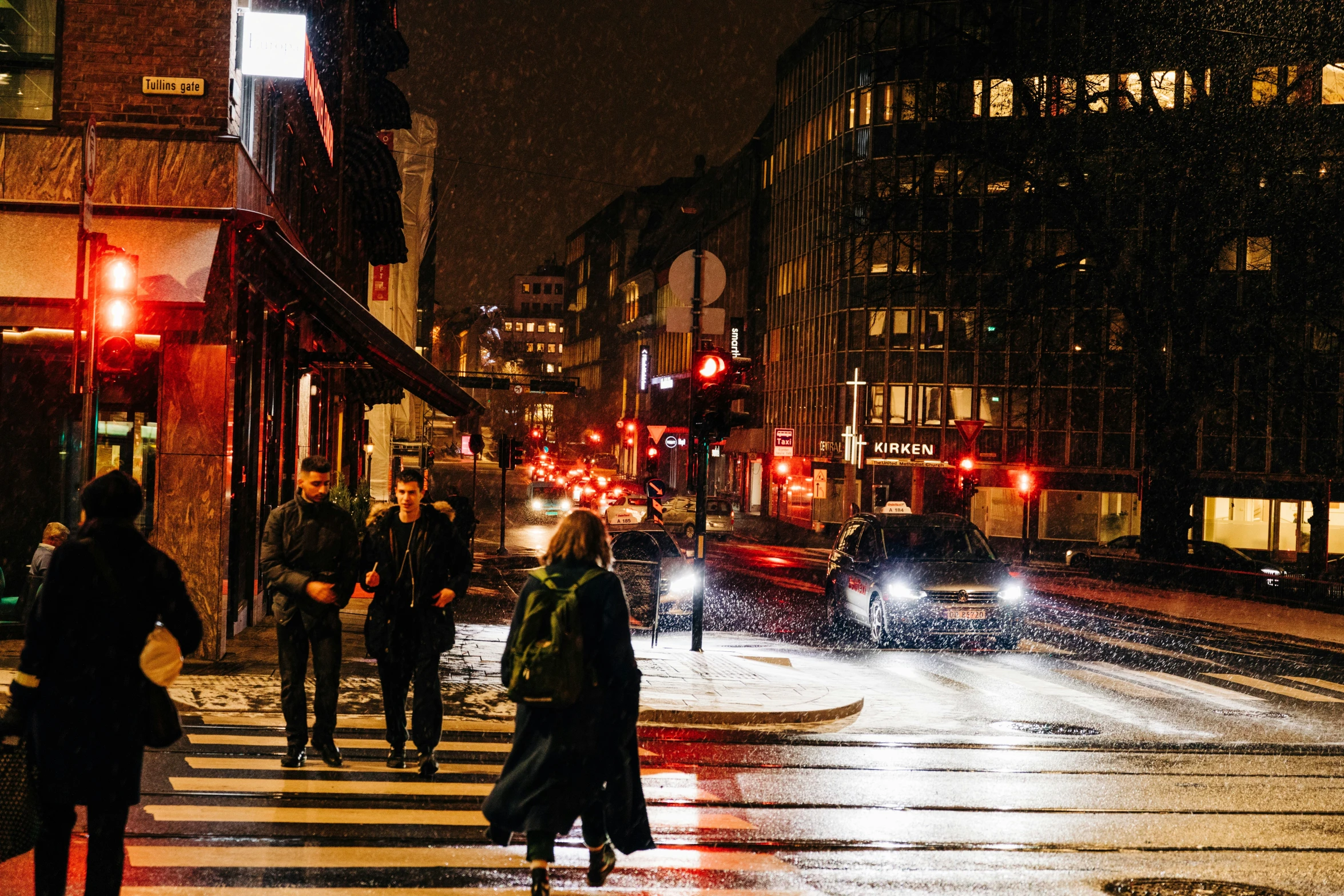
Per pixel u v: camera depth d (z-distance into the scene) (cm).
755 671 1370
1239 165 2989
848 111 5900
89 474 1059
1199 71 2955
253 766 799
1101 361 3516
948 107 3102
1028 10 3200
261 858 604
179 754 827
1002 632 1738
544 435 11444
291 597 784
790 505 6569
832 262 6028
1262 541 4975
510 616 1941
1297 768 977
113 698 474
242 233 1304
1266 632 2202
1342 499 4878
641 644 1658
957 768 922
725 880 608
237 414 1420
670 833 695
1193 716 1229
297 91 1847
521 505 6581
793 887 599
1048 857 679
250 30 1320
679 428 8444
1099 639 1958
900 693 1318
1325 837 750
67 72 1273
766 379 7188
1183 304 3144
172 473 1262
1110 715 1216
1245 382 3325
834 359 5931
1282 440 4931
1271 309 2967
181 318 1270
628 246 12212
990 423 5497
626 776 550
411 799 735
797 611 2286
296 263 1331
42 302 1229
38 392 1320
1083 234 3136
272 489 1756
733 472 8031
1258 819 793
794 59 6794
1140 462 5269
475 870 604
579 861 635
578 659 534
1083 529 5347
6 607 1307
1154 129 2969
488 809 540
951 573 1767
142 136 1276
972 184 3425
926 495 5594
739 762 915
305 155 2030
